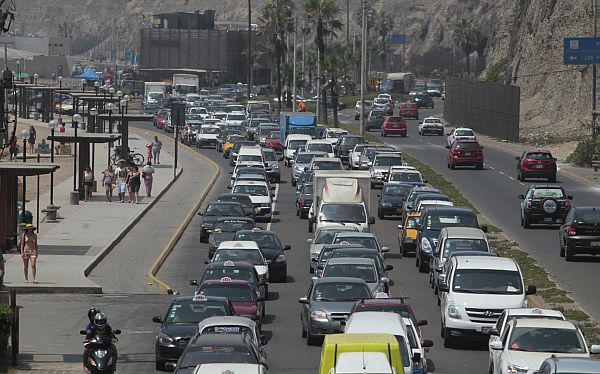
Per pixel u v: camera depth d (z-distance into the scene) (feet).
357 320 171.42
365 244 303.48
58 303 277.64
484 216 427.33
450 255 260.42
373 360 143.84
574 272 313.94
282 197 517.96
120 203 479.82
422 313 259.19
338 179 374.02
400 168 477.77
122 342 233.35
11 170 311.06
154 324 253.65
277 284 306.96
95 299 284.82
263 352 179.73
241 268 249.96
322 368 146.61
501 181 547.08
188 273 325.83
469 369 201.87
